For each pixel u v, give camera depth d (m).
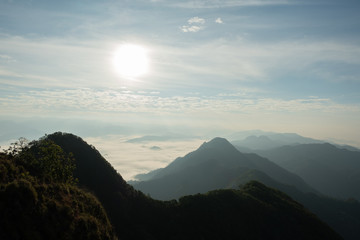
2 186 26.44
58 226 26.28
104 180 66.62
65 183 38.94
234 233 62.56
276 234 69.75
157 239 52.91
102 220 35.53
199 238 56.62
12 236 22.16
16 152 37.72
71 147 74.81
